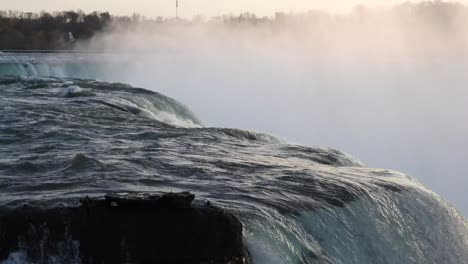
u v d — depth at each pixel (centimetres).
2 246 1627
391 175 2706
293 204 2164
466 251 2498
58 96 4466
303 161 2847
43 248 1638
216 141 3141
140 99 4444
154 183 2316
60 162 2498
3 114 3538
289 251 1895
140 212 1666
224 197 2188
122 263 1653
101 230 1645
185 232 1681
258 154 2909
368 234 2216
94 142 2950
